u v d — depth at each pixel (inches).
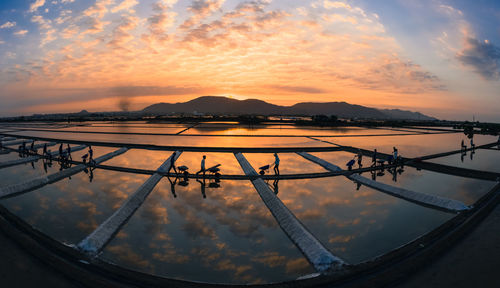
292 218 375.2
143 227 366.0
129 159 893.8
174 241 326.6
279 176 646.5
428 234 319.3
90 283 236.8
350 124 3243.1
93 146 1211.2
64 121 4259.4
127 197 489.7
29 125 3164.4
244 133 2005.4
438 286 227.5
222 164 807.1
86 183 586.6
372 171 718.5
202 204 458.9
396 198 492.7
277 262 282.2
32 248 289.7
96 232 325.4
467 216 381.1
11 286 229.6
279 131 2258.9
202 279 251.3
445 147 1224.8
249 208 441.4
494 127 2871.6
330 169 735.1
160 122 3887.8
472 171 669.3
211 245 317.4
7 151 1093.8
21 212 413.4
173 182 606.5
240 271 265.0
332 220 389.4
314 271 264.2
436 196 456.1
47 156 861.8
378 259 269.0
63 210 422.6
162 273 260.8
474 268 251.8
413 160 838.5
